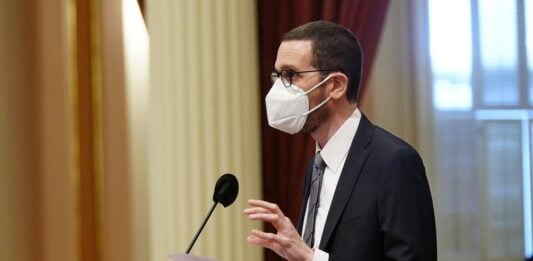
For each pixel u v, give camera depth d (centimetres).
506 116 1021
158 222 798
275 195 895
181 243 795
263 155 892
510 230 1033
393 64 977
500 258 1029
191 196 799
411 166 448
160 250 796
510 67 1021
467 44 1007
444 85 1001
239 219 808
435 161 988
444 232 1001
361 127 487
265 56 887
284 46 507
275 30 890
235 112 812
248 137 820
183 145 799
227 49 812
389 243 432
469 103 1005
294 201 892
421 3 979
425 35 981
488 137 1019
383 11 905
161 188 799
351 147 475
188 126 802
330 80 492
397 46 978
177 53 803
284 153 892
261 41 888
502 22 1020
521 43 1024
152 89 805
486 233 1025
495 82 1019
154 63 804
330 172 486
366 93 955
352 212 450
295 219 892
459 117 1004
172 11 804
